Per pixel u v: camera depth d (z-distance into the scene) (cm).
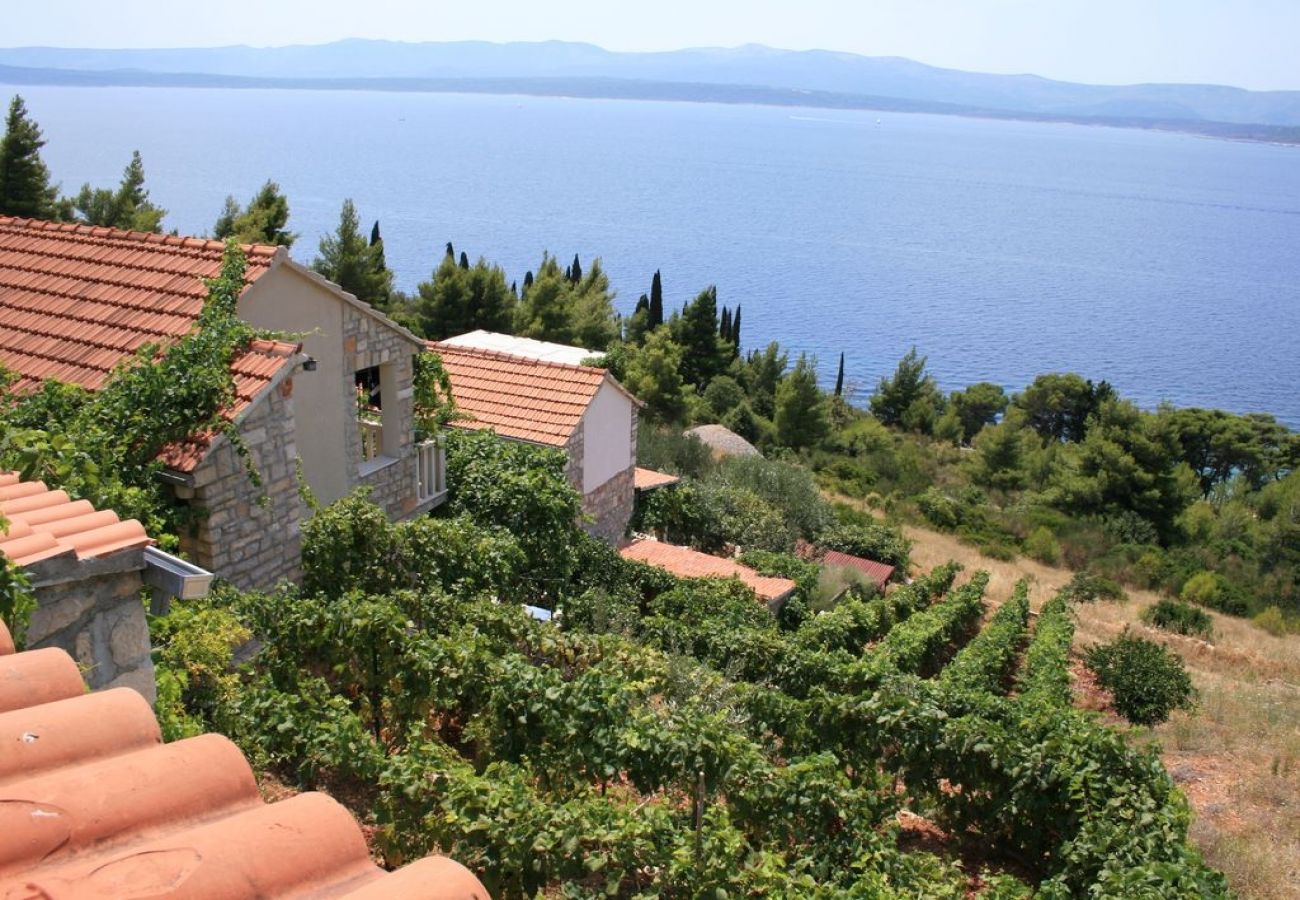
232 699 923
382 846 839
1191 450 7750
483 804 814
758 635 1549
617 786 1075
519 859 778
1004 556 4094
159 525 981
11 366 1206
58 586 512
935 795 1101
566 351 3016
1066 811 1016
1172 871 849
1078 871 944
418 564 1348
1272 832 1209
